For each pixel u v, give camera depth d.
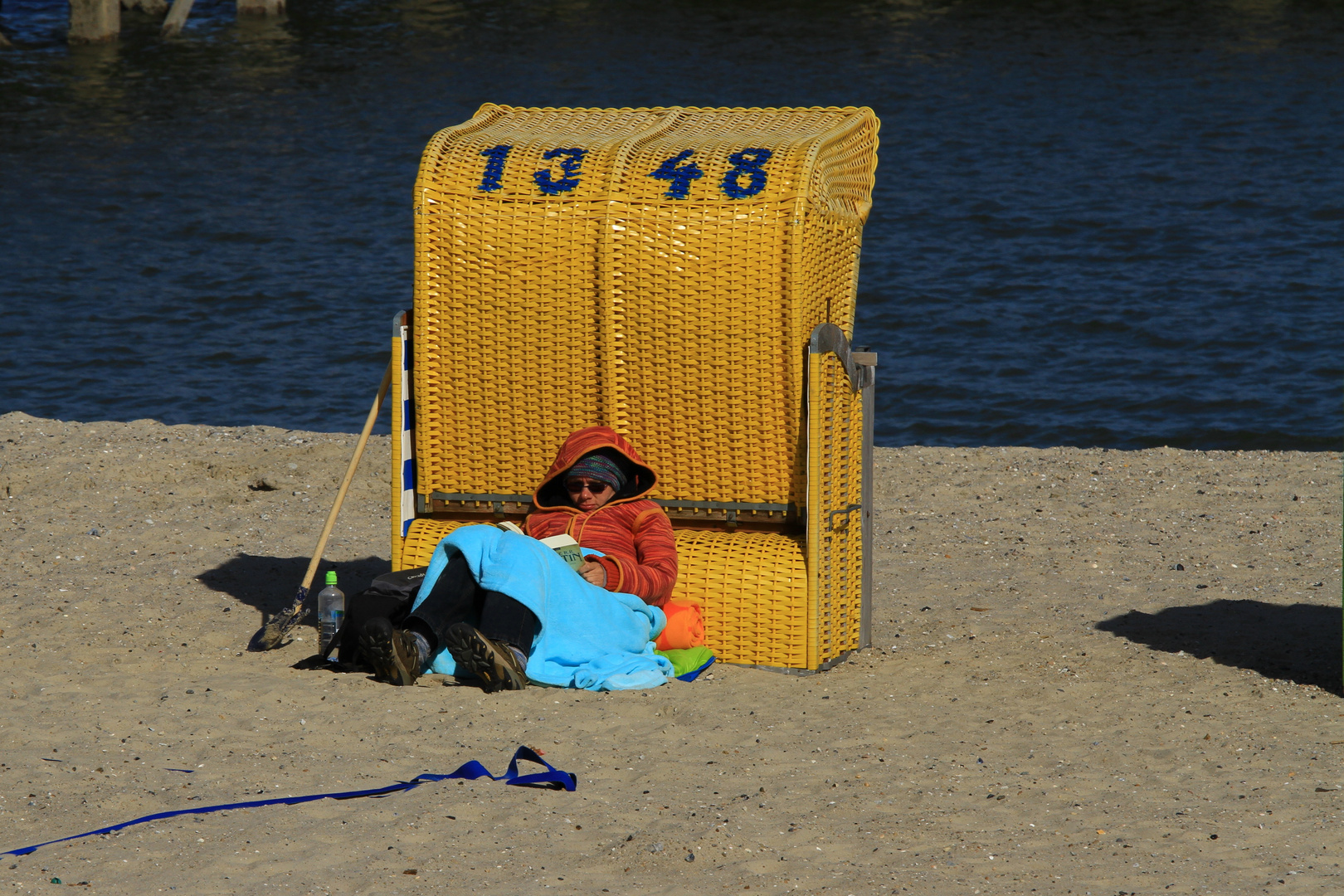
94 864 13.75
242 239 72.38
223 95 109.56
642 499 21.34
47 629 22.41
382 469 34.03
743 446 20.97
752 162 20.73
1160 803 15.89
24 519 29.58
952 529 29.72
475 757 17.00
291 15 147.25
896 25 140.25
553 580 19.84
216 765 16.62
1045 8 147.00
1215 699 19.75
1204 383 50.97
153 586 25.00
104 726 17.95
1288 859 14.25
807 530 20.61
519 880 13.52
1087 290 63.00
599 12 149.38
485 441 21.84
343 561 27.16
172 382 51.97
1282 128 95.38
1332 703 19.52
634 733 17.97
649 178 20.92
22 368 53.38
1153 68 117.75
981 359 54.22
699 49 128.38
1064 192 80.56
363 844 14.27
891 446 46.19
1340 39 127.31
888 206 78.25
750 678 20.53
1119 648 22.22
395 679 19.62
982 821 15.31
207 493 32.06
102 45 129.62
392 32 138.25
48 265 67.56
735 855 14.20
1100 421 47.56
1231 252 68.56
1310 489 32.31
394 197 80.62
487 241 21.31
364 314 60.62
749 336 20.55
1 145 92.94
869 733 18.23
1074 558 27.62
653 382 21.05
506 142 21.86
